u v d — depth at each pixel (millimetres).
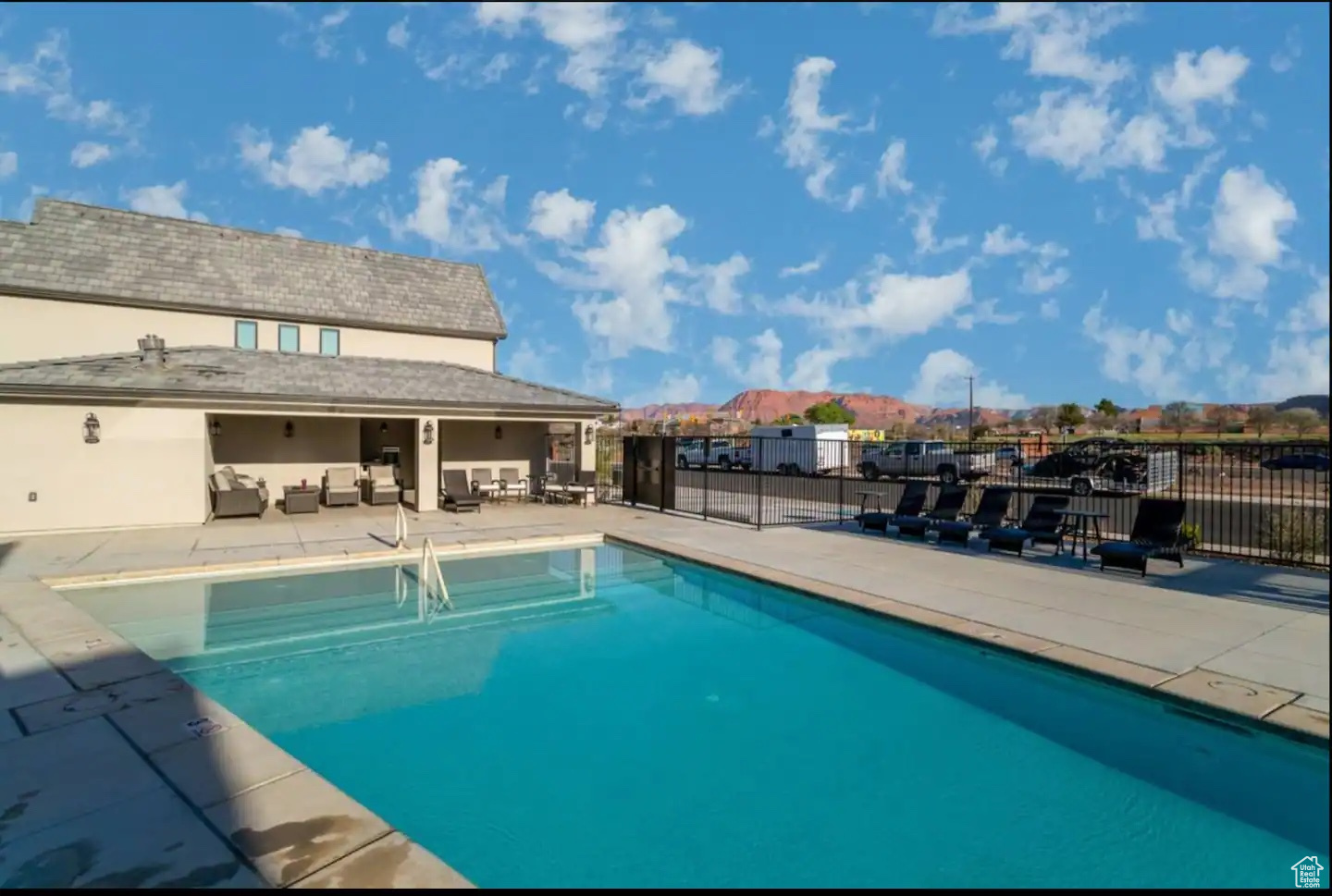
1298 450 11578
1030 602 8094
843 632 8070
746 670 6910
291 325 19750
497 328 22984
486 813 4418
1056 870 3750
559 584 10641
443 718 5875
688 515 16578
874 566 10305
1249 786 4559
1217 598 8180
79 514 13328
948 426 74938
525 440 21078
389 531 13891
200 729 4625
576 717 5887
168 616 8812
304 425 17984
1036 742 5266
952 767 4906
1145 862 3799
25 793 3760
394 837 3389
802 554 11328
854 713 5855
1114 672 5777
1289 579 9164
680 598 9859
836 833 4145
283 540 12641
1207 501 18641
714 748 5266
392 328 21172
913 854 3926
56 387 12930
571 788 4715
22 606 7898
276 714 5984
